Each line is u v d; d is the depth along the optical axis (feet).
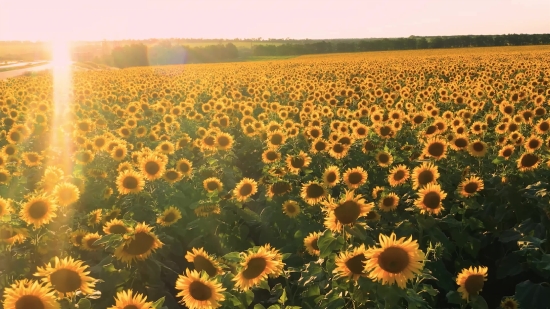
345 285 13.29
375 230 21.45
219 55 448.65
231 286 14.44
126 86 105.09
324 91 78.13
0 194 27.55
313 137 38.19
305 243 18.42
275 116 57.36
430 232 20.17
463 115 46.55
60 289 13.05
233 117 54.65
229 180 31.50
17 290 11.76
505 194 24.16
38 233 19.97
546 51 236.63
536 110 43.32
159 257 21.27
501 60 164.45
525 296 18.44
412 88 80.53
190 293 12.70
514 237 21.83
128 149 42.60
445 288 19.01
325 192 22.56
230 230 23.49
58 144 43.96
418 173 22.74
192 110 58.75
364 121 52.39
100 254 20.25
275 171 26.40
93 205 27.50
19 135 41.55
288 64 204.95
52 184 25.81
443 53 276.62
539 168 26.20
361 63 181.98
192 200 27.91
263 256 13.99
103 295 16.21
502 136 35.37
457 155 31.30
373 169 31.96
